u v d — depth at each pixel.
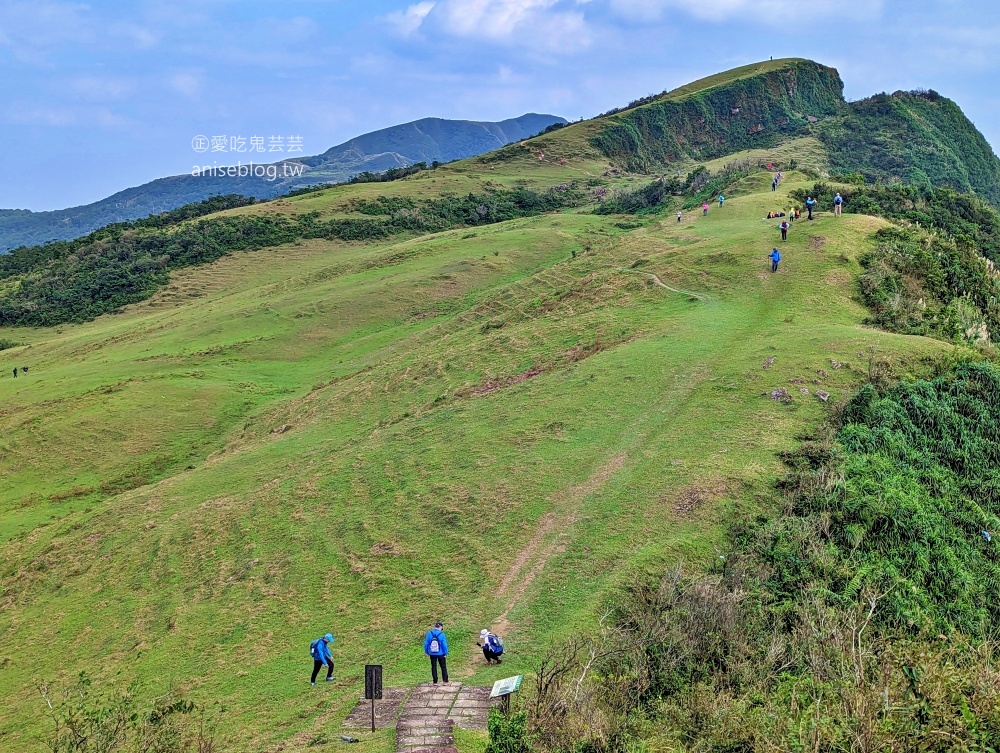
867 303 44.34
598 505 28.80
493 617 24.09
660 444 32.19
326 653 23.33
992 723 14.39
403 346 68.81
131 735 21.94
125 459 57.56
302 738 19.80
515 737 15.77
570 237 99.12
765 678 18.84
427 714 18.91
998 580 25.28
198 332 83.62
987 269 55.16
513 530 28.73
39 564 40.56
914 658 16.41
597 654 19.77
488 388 45.22
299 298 89.50
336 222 131.38
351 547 31.73
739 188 94.44
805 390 33.84
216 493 43.50
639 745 16.30
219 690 24.78
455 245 101.94
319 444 47.44
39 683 29.50
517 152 188.50
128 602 34.12
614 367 40.25
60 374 76.12
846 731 14.59
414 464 36.84
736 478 28.41
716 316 45.00
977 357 35.22
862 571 23.62
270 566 32.47
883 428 30.61
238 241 125.19
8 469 56.94
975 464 30.36
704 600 21.64
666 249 63.97
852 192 78.44
